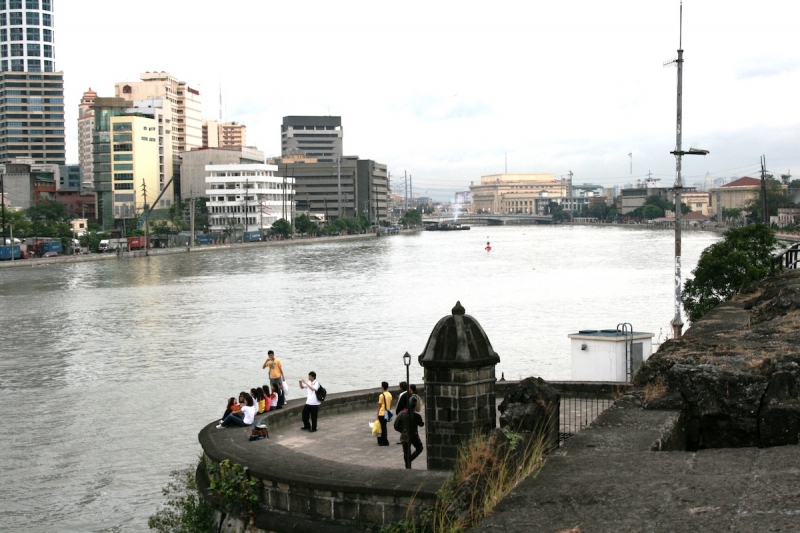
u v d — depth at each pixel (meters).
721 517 8.12
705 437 14.88
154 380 66.69
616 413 14.60
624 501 8.82
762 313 27.12
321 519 17.86
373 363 71.62
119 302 122.31
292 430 28.84
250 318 102.81
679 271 51.09
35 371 71.75
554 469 10.18
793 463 9.37
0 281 158.75
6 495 40.53
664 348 20.59
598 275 153.25
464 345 20.31
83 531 36.06
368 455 25.31
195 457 45.72
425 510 15.00
